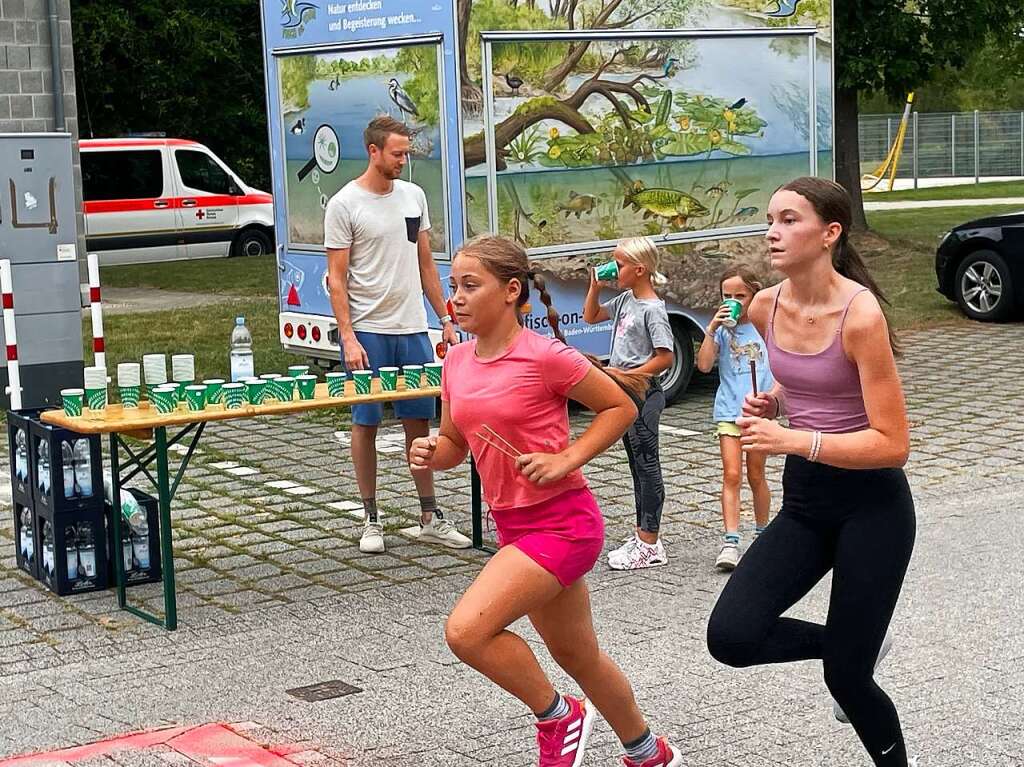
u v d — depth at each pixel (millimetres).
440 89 10227
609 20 10805
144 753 4895
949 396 11984
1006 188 41875
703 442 10445
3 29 15812
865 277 4086
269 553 7695
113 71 28969
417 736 5055
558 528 4133
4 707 5414
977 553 7410
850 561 4004
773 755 4824
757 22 11750
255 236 25328
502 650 4098
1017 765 4715
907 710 5230
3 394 11508
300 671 5797
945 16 23688
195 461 10062
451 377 4297
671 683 5570
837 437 3939
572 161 10719
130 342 15414
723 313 5930
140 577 7117
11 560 7621
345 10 10844
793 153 12133
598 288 7234
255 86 31250
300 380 6934
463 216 10258
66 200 11516
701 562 7426
